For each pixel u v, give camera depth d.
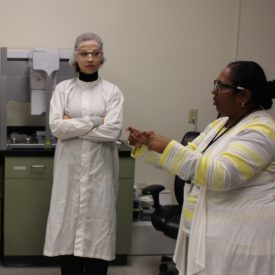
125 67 3.24
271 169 1.35
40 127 3.12
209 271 1.38
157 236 3.10
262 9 3.35
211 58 3.35
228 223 1.36
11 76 2.70
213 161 1.29
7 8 3.02
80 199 2.39
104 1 3.13
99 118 2.37
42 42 3.10
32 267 2.86
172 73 3.31
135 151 1.41
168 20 3.24
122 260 2.95
